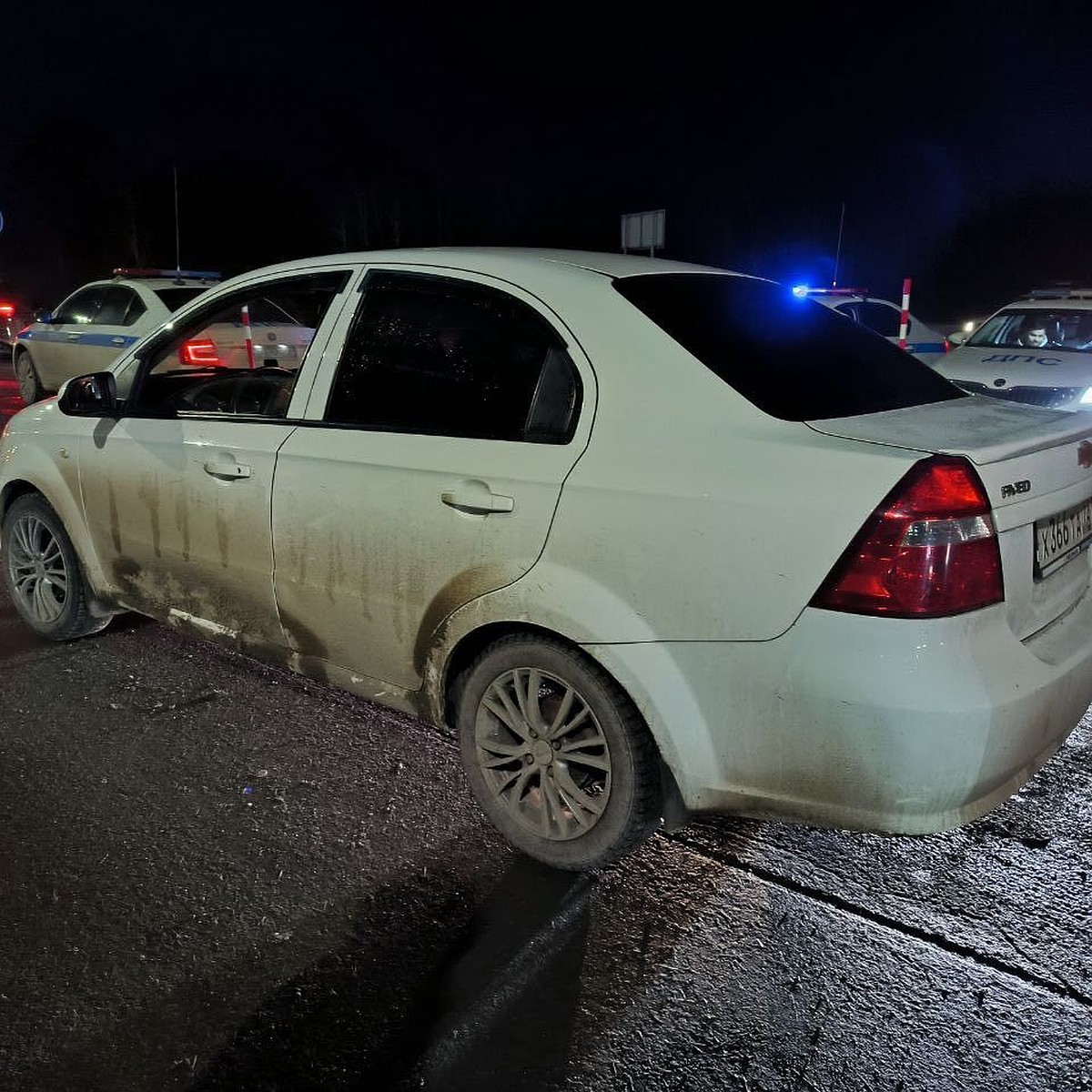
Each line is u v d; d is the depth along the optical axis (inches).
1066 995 94.2
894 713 86.7
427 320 120.6
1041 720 92.7
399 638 121.0
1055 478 99.7
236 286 145.8
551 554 104.0
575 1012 92.0
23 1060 85.6
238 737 144.0
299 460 127.3
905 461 87.9
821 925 103.9
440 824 122.3
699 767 98.4
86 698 156.3
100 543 161.6
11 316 744.3
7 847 116.1
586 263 119.4
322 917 104.7
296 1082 84.0
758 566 91.7
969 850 117.3
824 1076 85.0
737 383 101.3
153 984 94.7
